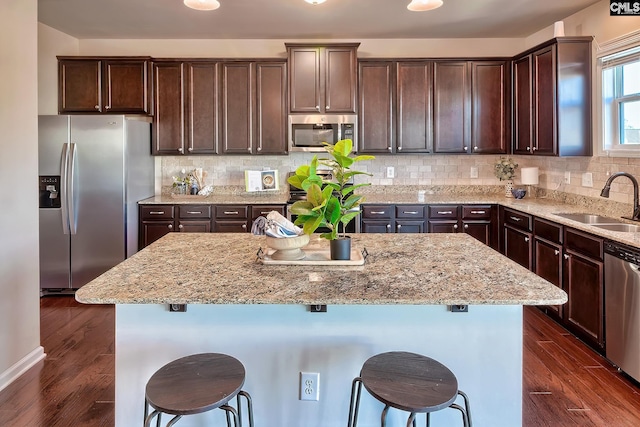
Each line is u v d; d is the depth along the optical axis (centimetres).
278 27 443
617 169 345
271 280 168
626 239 256
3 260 251
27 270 271
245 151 468
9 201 255
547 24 435
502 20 423
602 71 360
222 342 178
